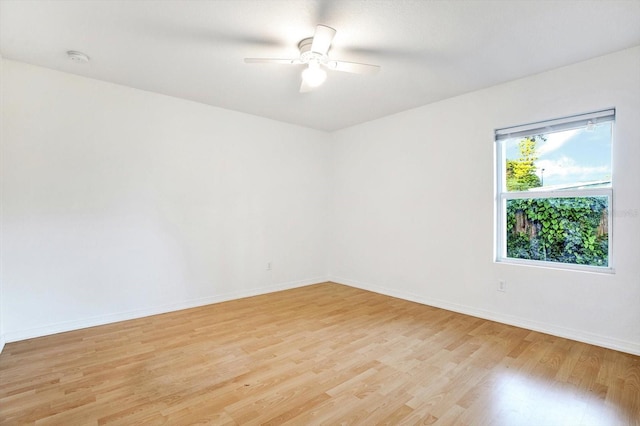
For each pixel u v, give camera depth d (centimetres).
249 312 357
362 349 261
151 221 349
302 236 487
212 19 213
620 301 256
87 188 312
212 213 395
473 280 346
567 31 225
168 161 361
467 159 350
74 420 172
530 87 303
